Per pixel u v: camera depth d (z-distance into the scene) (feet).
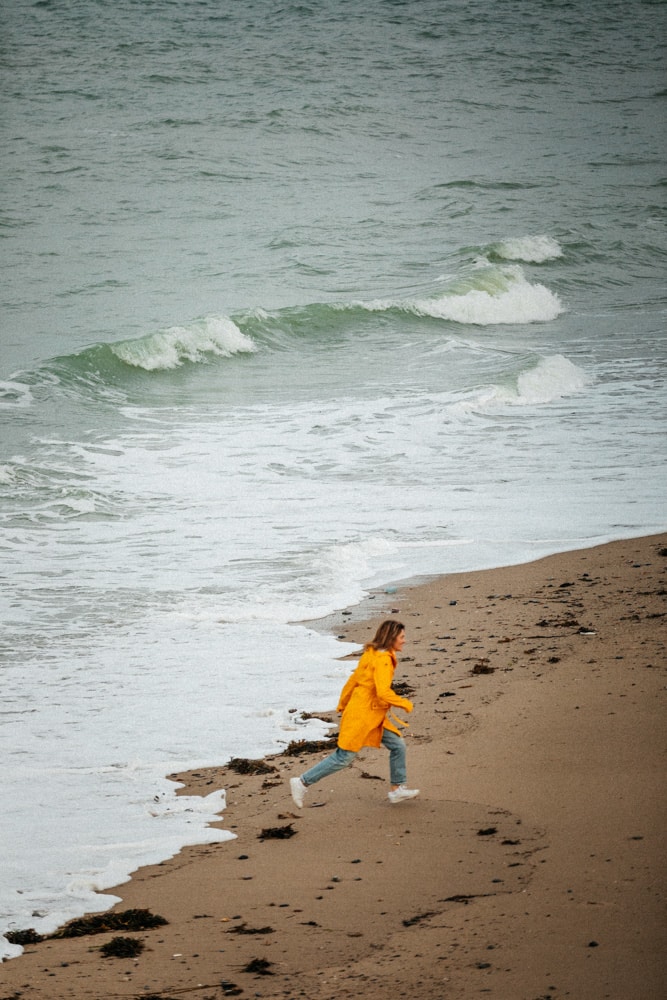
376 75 595.88
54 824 63.26
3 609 105.29
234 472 156.04
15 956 48.57
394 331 254.88
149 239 330.75
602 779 64.59
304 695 84.48
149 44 626.23
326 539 127.54
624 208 396.78
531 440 171.63
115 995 44.55
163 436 174.09
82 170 412.57
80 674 89.15
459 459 162.30
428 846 58.08
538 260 327.67
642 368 218.38
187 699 83.66
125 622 102.17
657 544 122.62
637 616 97.86
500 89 591.78
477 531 129.90
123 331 237.66
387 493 146.41
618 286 310.65
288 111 512.63
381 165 444.96
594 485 147.84
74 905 53.83
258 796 67.00
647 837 56.29
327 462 161.17
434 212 377.91
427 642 94.68
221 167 423.64
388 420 182.80
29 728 78.07
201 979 45.62
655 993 41.96
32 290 274.16
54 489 145.18
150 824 63.26
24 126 472.85
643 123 542.98
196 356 226.58
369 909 51.37
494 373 211.41
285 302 270.05
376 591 110.52
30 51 605.31
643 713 74.33
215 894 54.08
